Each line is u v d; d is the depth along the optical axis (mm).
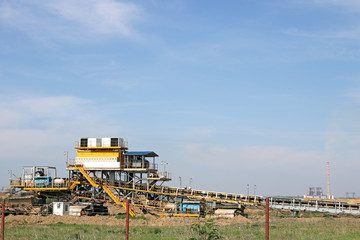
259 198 78938
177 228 52562
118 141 87000
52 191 88438
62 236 41125
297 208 77250
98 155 87938
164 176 86000
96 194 87500
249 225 52938
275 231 43344
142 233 46094
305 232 42281
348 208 76375
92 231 48500
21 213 75875
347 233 40438
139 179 85562
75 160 88875
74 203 79625
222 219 68625
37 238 39219
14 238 39625
